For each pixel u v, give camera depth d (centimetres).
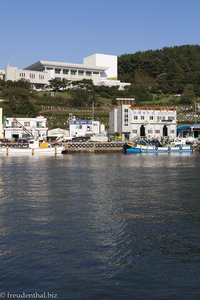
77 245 2244
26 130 12488
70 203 3441
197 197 3728
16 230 2545
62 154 10744
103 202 3484
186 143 12300
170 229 2578
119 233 2484
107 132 13825
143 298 1628
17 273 1856
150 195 3847
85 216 2941
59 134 12688
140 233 2488
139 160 8650
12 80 19900
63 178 5228
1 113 12438
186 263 1980
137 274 1850
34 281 1778
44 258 2041
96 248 2198
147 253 2122
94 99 17300
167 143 11950
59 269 1903
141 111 12950
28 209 3189
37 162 8025
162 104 18150
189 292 1677
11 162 8012
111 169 6525
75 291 1688
